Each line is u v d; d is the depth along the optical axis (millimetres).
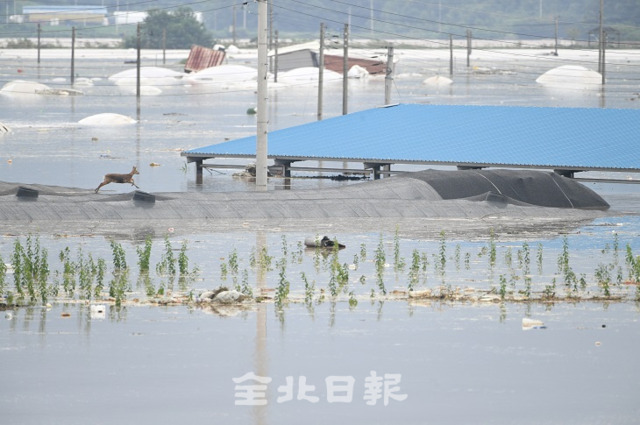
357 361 38938
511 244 63031
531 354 39875
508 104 195500
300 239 64125
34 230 65938
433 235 66188
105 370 37750
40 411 33719
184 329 43000
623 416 33594
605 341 41594
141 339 41562
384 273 53938
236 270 54219
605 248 61812
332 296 48656
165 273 53625
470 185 79000
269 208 72250
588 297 48781
